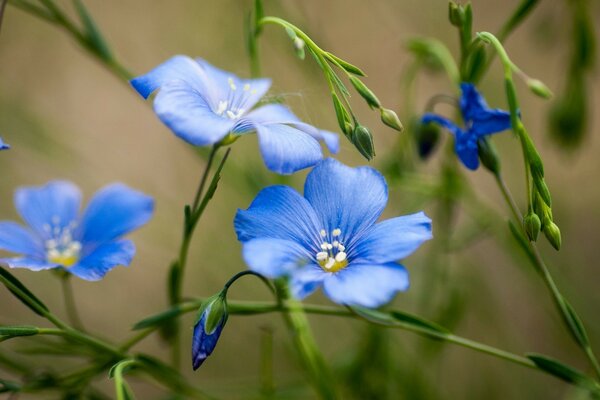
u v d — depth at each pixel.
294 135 0.21
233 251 0.33
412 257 0.32
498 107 0.33
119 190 0.25
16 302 0.34
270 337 0.26
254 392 0.27
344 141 0.31
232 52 0.33
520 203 0.33
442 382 0.33
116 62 0.27
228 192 0.32
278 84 0.33
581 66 0.29
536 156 0.21
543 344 0.34
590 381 0.22
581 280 0.34
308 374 0.26
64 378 0.24
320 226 0.22
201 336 0.21
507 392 0.32
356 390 0.28
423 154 0.26
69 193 0.26
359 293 0.20
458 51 0.32
